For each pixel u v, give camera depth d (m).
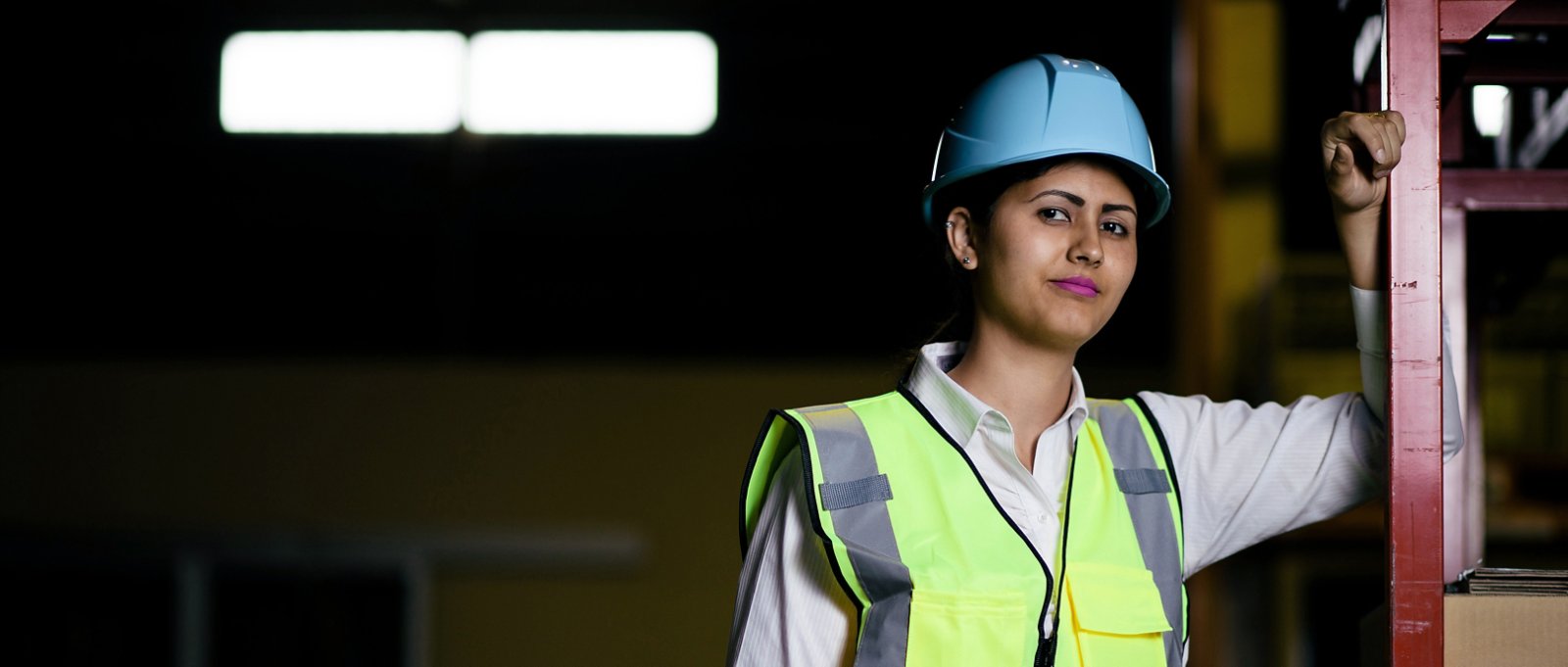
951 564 1.79
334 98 7.78
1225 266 6.62
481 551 7.11
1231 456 1.94
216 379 7.40
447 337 7.69
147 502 7.32
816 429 1.86
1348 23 2.53
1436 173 1.76
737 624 1.89
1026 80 1.91
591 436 7.26
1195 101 6.64
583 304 7.68
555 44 7.77
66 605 7.21
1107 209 1.85
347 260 7.75
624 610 7.08
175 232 7.75
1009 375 1.89
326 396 7.35
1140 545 1.88
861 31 7.66
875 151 7.63
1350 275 1.83
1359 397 1.92
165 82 7.81
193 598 7.17
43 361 7.60
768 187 7.67
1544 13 1.97
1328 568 6.37
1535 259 2.94
